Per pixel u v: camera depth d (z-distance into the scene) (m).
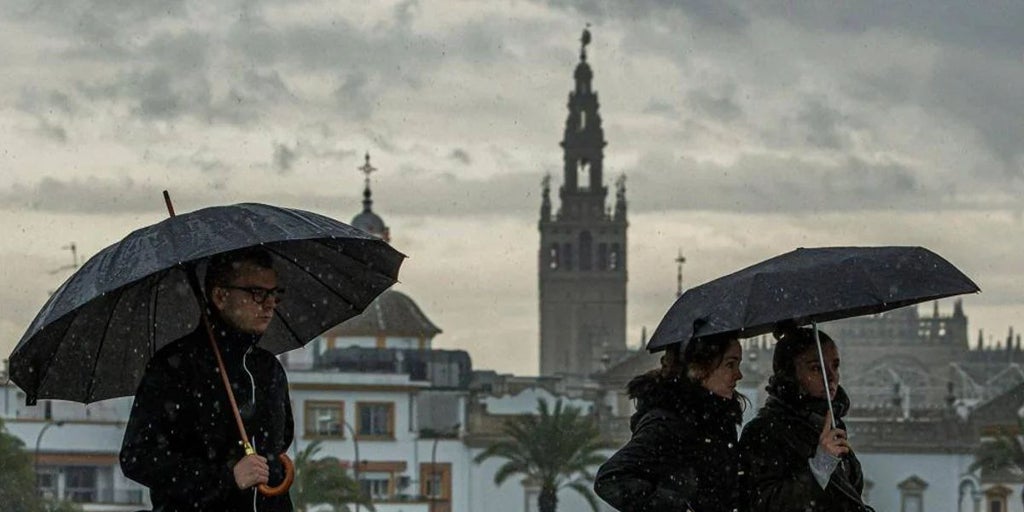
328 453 146.50
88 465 138.38
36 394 11.35
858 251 13.06
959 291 12.77
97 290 10.74
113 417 140.12
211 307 10.98
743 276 12.82
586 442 131.75
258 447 10.88
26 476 116.25
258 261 10.99
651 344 12.75
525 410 155.50
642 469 12.35
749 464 12.83
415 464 148.12
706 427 12.48
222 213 11.04
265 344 11.85
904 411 160.25
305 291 11.76
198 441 10.77
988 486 148.62
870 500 149.88
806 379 12.95
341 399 147.38
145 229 11.06
